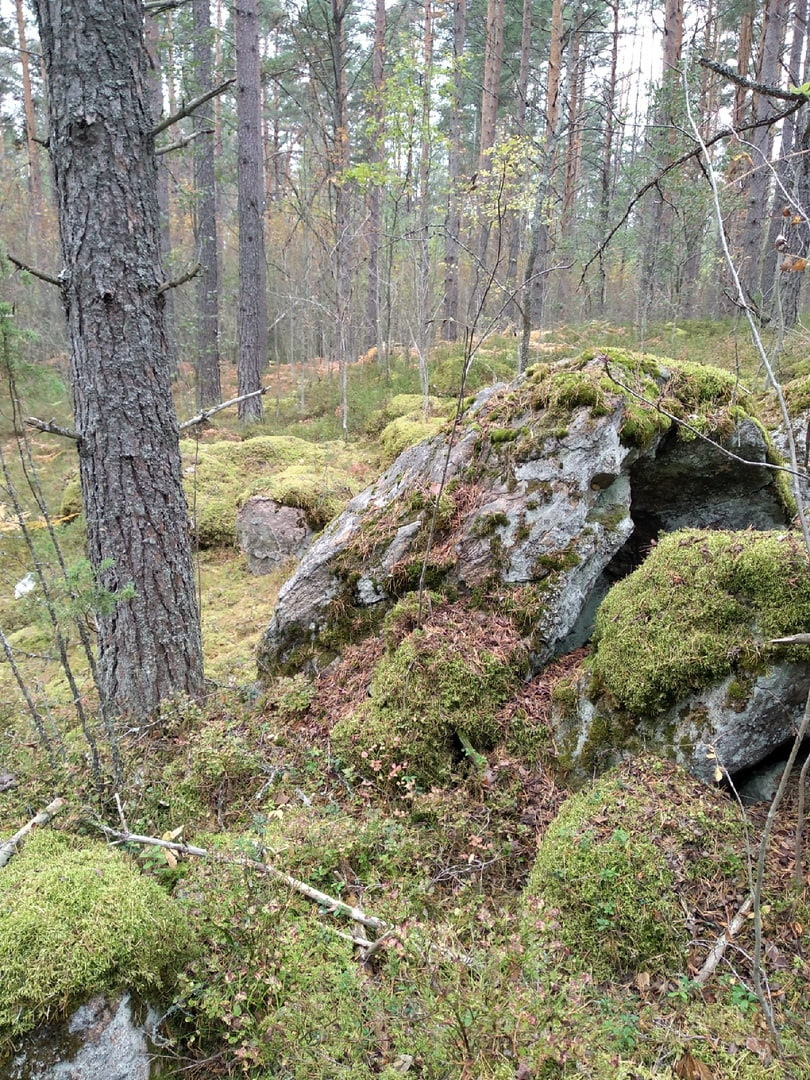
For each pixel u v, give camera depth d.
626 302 16.23
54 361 12.63
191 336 16.14
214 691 4.36
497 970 1.94
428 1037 1.83
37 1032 1.88
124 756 3.51
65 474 9.45
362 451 9.84
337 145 10.69
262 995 2.17
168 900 2.39
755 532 2.93
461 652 3.34
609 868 2.30
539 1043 1.71
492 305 13.05
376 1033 1.94
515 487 3.63
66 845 2.66
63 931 2.08
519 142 8.12
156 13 3.73
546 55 15.07
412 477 4.30
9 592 6.20
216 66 14.60
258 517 7.16
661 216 11.32
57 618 3.16
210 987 2.15
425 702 3.25
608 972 2.17
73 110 3.39
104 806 3.12
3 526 6.61
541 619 3.38
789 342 8.39
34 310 13.78
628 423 3.43
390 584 3.92
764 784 2.60
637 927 2.19
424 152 10.23
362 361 15.00
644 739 2.79
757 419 3.72
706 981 2.08
